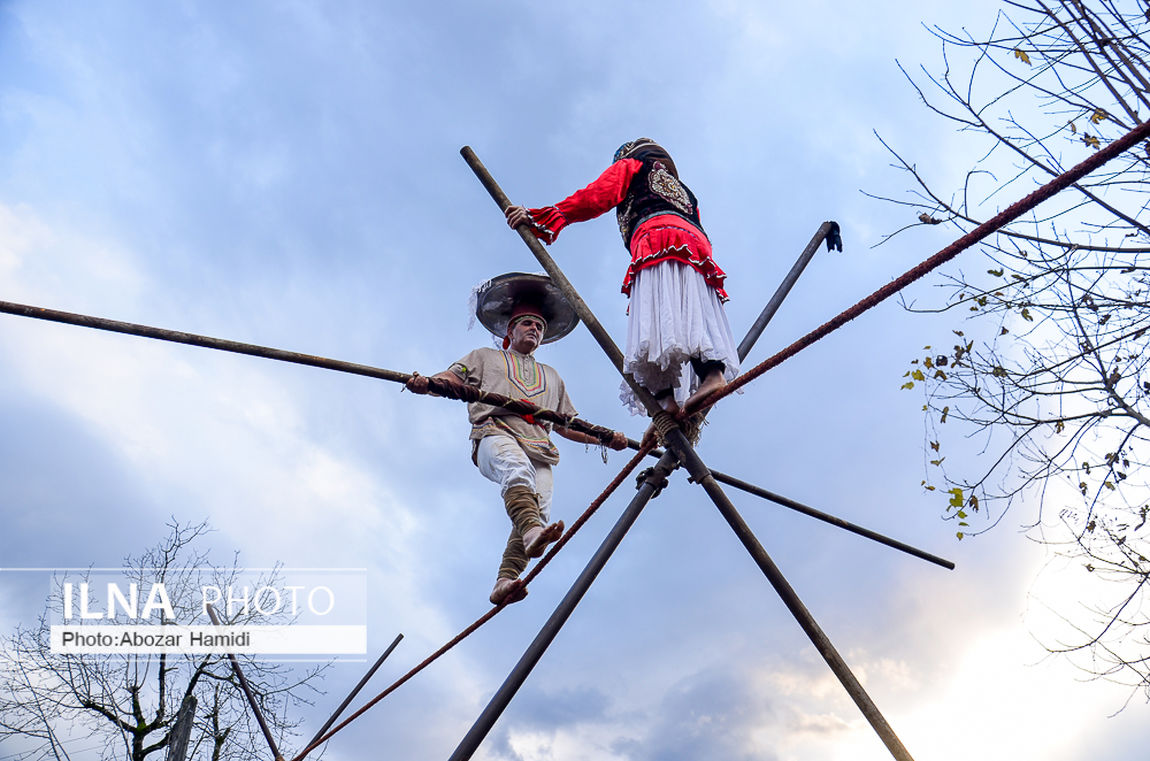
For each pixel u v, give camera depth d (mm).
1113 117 5941
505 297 6523
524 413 5859
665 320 4398
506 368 6105
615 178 4828
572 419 6074
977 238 3244
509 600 5426
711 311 4551
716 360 4453
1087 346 6707
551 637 5258
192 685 16312
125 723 15609
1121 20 5707
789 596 4750
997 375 7230
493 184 5180
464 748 5121
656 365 4535
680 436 4602
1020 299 6855
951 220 6609
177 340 4957
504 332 6781
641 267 4586
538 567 5258
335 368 5371
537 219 4879
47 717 15719
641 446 4781
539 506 5688
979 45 6230
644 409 4977
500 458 5605
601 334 4637
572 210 4820
